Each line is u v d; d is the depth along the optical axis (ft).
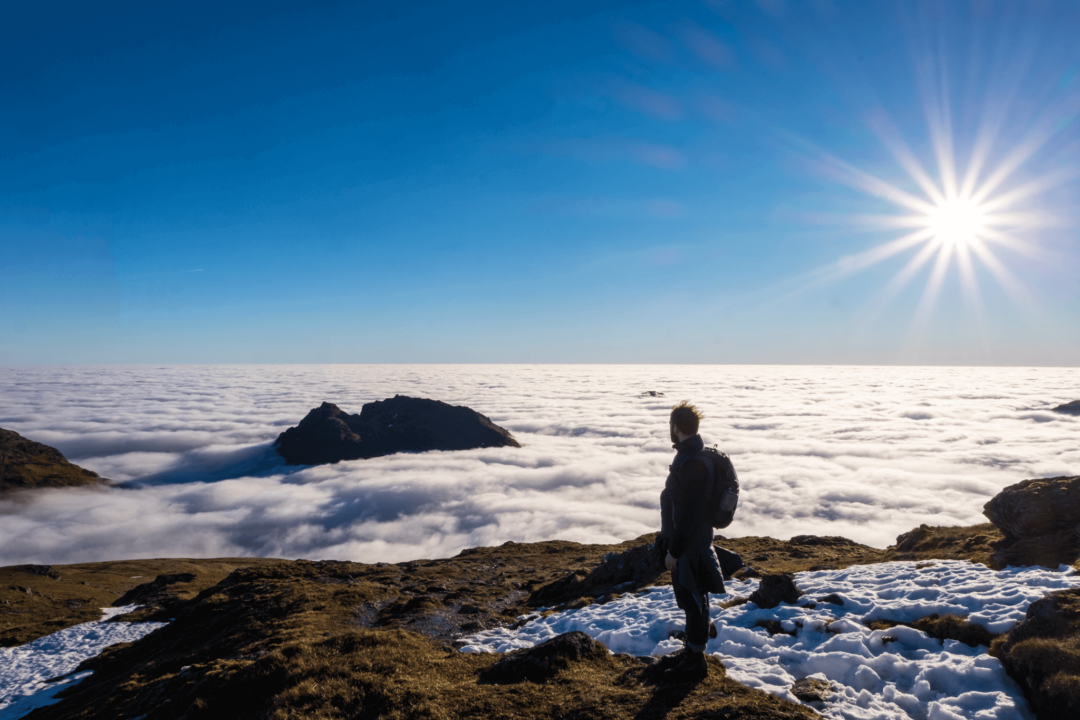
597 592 57.98
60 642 120.88
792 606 31.01
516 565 119.03
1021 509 39.75
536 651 23.72
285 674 25.84
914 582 33.09
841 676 21.83
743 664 23.11
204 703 25.73
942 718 17.52
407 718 19.61
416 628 44.16
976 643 22.50
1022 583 28.53
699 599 18.88
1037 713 17.17
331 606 61.36
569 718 17.93
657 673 20.49
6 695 77.36
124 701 44.75
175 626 80.33
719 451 18.33
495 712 19.07
